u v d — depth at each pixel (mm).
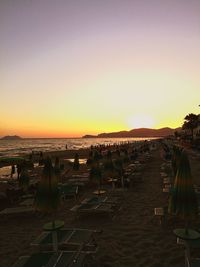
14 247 6234
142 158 26516
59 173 12609
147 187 12797
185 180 3855
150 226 7238
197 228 6906
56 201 4500
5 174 23328
